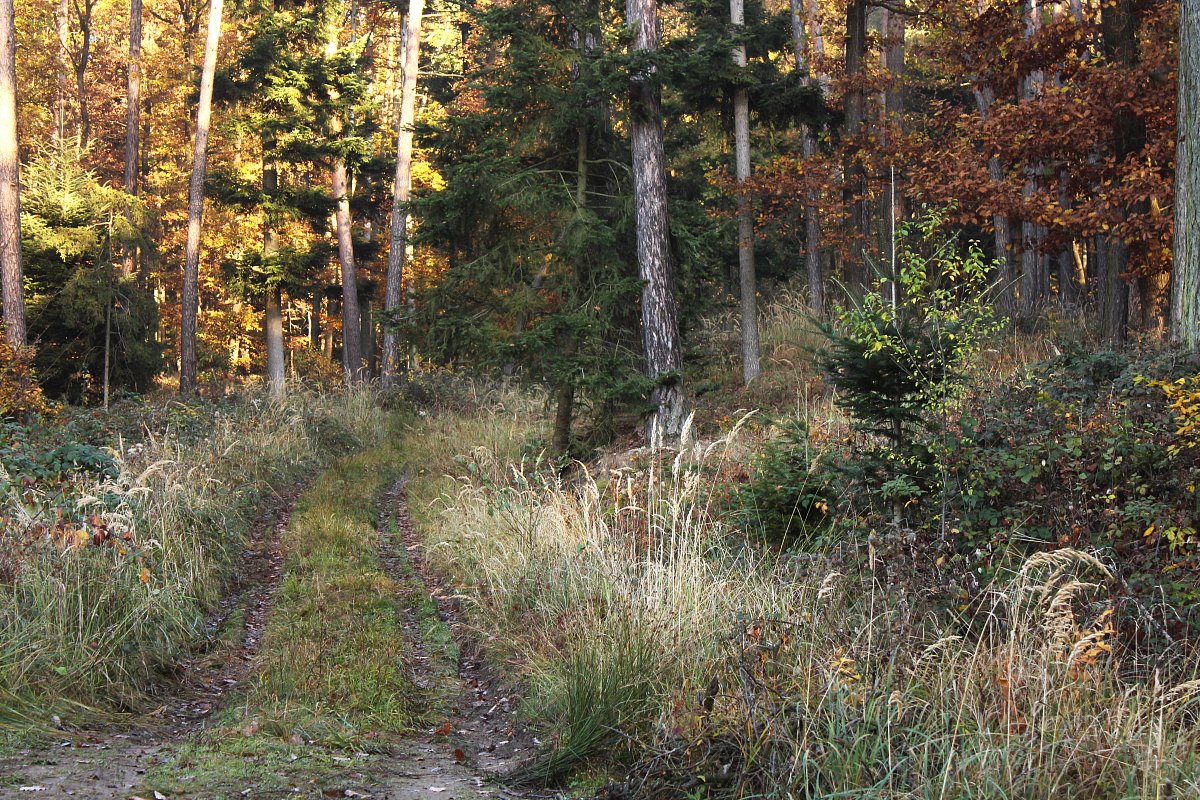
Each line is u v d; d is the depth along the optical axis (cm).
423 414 2258
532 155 1402
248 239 3372
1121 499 648
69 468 880
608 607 641
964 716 424
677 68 1252
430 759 529
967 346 685
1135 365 771
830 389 1412
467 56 3466
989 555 615
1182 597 529
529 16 1360
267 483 1400
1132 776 366
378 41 4012
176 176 3481
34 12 3394
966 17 1453
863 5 1659
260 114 2553
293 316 4219
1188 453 625
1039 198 1238
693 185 2091
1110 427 665
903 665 475
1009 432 702
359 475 1631
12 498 739
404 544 1155
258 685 645
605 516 890
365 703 612
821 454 792
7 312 1855
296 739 526
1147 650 508
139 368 2505
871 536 625
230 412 1744
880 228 1544
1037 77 1844
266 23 2477
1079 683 428
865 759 397
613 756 499
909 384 687
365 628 773
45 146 2984
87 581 678
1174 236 880
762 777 412
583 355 1286
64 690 578
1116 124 1192
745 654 480
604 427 1404
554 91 1280
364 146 2712
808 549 734
